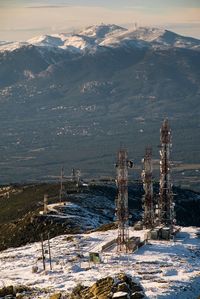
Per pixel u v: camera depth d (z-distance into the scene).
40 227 163.25
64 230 159.62
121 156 129.12
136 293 81.00
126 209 127.00
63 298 84.38
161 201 147.50
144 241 128.12
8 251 133.25
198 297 87.94
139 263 109.75
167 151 149.12
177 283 91.56
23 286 92.56
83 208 186.38
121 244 123.19
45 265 113.06
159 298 83.38
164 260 112.44
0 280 102.31
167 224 144.75
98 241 132.62
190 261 112.25
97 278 95.88
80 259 115.88
